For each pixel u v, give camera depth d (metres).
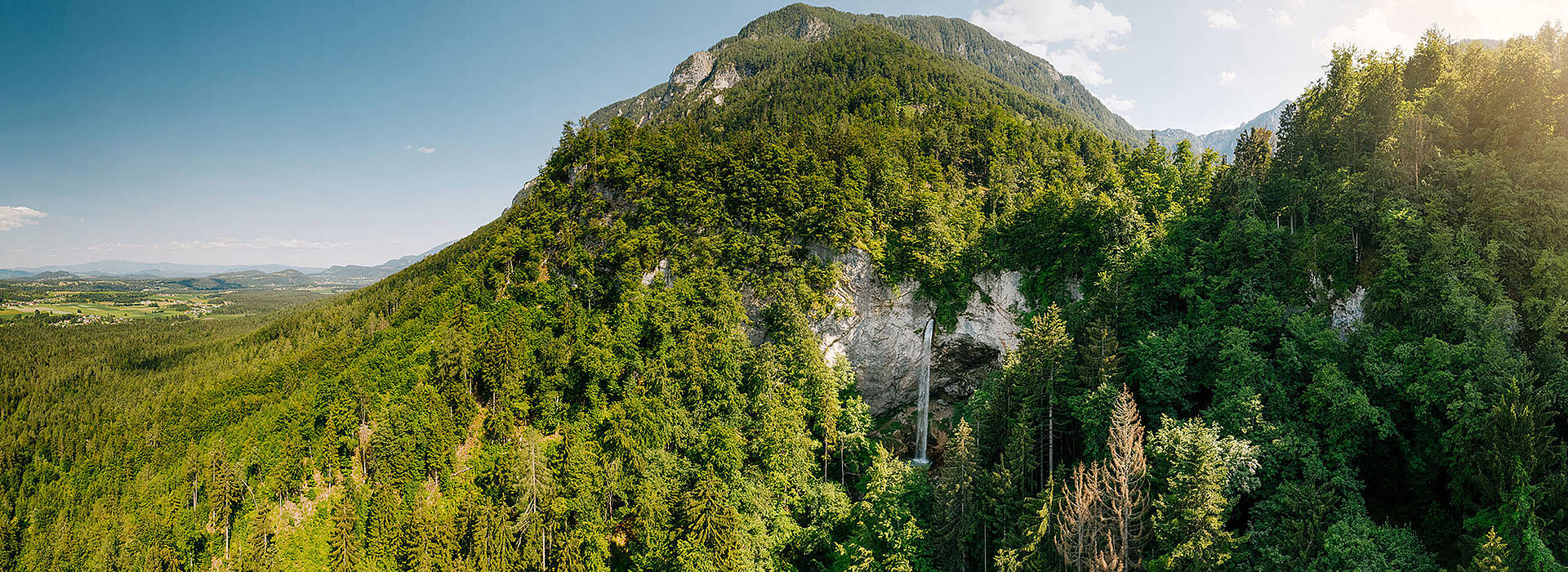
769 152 95.75
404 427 73.38
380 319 117.25
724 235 89.75
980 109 140.00
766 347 78.56
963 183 107.94
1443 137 65.56
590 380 78.06
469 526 64.25
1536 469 42.66
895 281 91.00
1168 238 78.06
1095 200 83.00
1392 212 59.12
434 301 99.31
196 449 98.31
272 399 100.25
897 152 108.12
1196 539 43.56
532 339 82.00
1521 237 54.41
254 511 76.88
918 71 173.62
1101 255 80.25
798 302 85.44
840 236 88.19
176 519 82.25
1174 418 58.44
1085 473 49.78
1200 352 61.41
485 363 77.69
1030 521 50.44
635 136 110.81
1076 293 86.25
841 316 88.75
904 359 94.06
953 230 94.25
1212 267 70.69
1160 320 71.81
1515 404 43.59
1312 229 67.81
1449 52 83.81
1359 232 64.06
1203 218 76.62
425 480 71.94
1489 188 57.16
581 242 93.94
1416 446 52.44
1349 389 52.69
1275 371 57.44
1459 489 48.22
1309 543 44.19
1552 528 40.72
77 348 191.62
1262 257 66.88
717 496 61.38
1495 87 66.81
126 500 98.62
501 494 68.75
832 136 106.00
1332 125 81.75
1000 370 69.62
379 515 66.56
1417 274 56.34
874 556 59.44
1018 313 91.00
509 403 75.69
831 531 69.19
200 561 76.38
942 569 55.78
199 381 134.38
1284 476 49.91
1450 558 47.03
